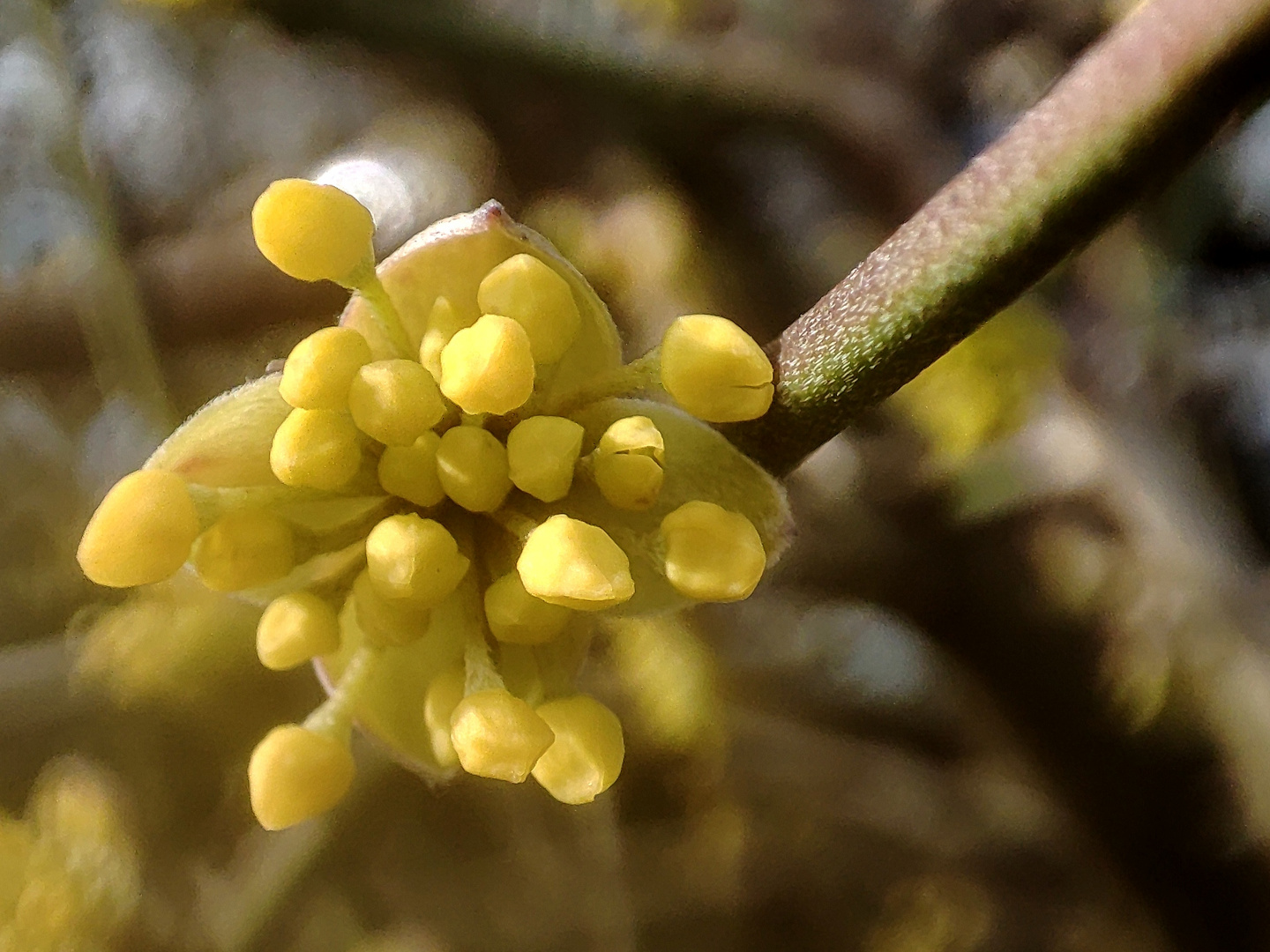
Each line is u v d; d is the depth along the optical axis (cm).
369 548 5
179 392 11
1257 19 5
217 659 11
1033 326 10
